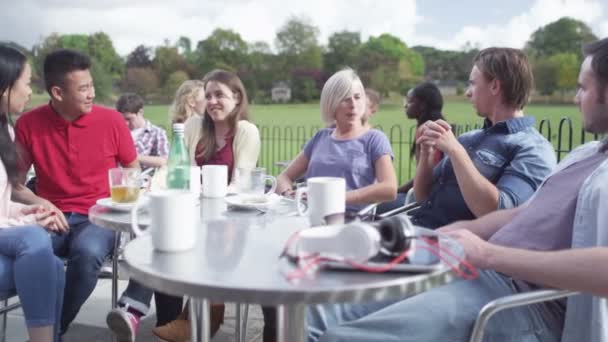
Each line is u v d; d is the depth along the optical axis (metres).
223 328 2.79
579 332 1.46
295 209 1.96
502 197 1.98
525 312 1.51
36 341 1.98
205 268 1.14
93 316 2.94
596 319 1.43
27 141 2.68
